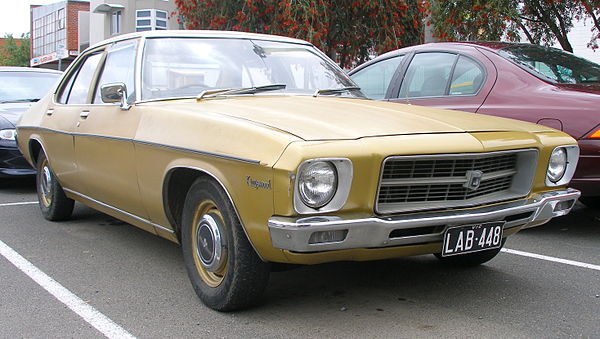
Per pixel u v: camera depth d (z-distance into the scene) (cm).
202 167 326
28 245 494
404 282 398
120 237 521
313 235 279
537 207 348
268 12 1162
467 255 421
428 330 318
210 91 401
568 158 374
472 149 314
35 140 568
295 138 287
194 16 1254
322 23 1159
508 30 1023
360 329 318
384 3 1258
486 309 350
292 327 321
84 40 4122
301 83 441
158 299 366
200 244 346
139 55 427
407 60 624
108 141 418
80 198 508
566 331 318
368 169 287
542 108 501
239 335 311
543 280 406
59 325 328
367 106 377
